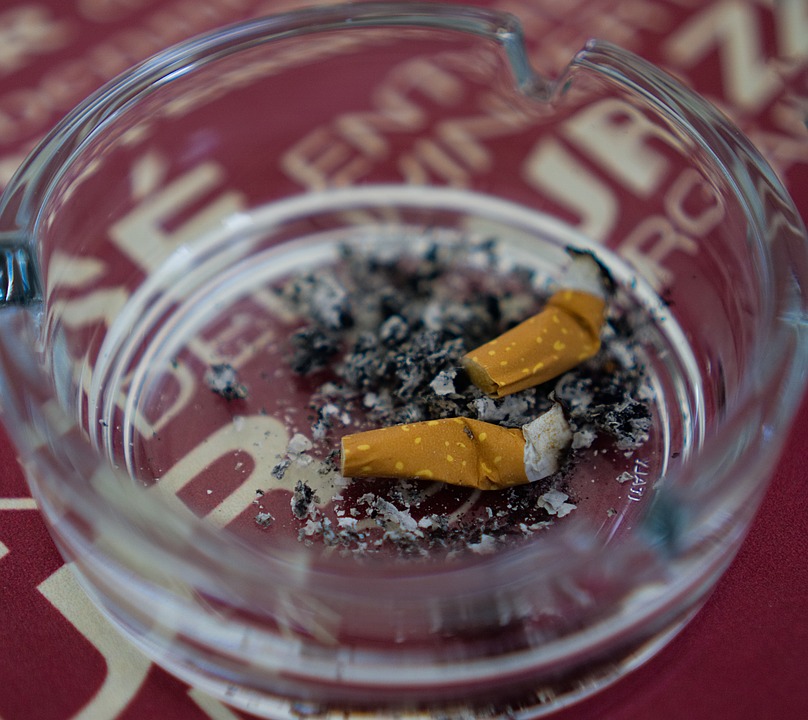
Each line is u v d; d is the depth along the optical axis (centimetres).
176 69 21
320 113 24
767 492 19
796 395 16
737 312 19
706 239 21
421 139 24
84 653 17
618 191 23
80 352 20
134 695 17
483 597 15
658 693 17
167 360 21
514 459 18
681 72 25
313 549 18
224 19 26
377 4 22
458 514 19
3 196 19
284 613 16
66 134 20
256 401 20
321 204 23
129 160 21
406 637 16
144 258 22
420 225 23
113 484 16
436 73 24
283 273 22
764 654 17
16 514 19
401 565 18
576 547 16
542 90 22
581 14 26
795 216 19
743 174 19
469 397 19
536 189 23
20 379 17
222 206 23
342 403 20
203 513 19
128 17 26
